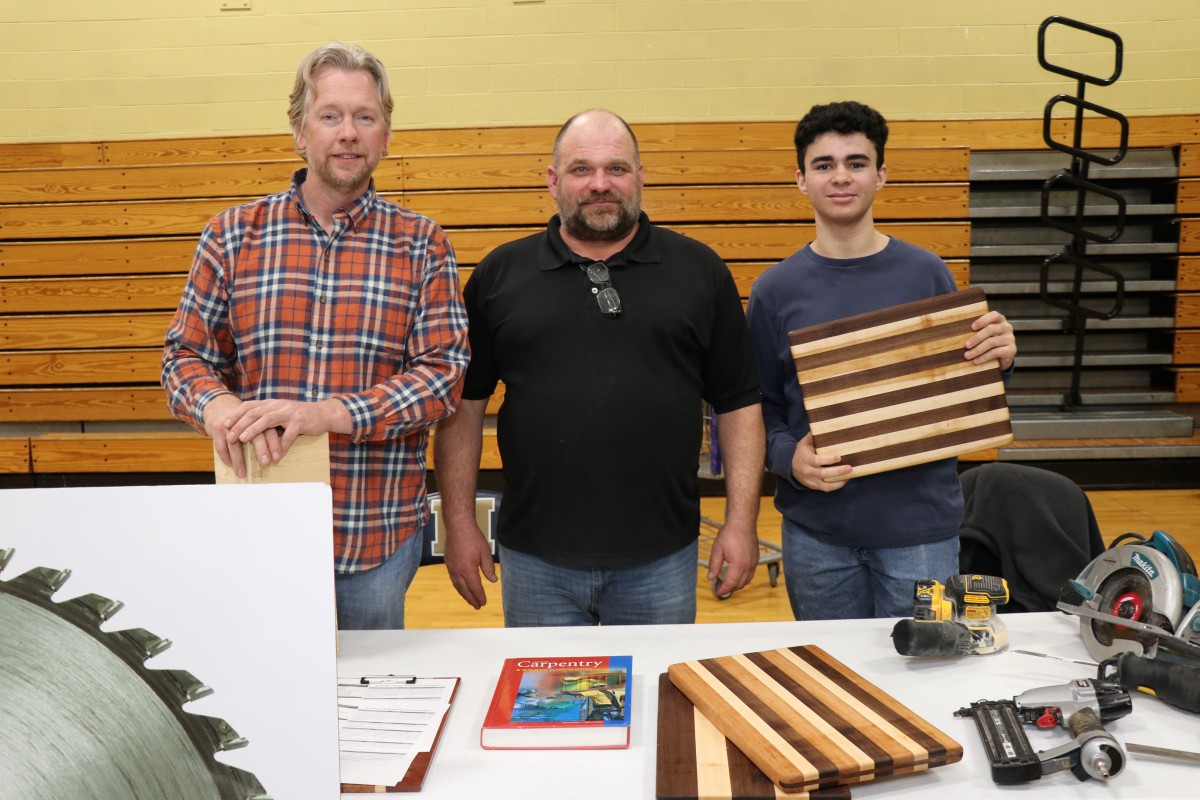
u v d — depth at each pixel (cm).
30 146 544
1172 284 548
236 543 97
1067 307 510
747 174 540
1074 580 147
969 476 226
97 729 93
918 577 194
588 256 189
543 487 186
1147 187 565
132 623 96
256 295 164
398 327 167
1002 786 112
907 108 544
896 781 114
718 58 542
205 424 146
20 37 545
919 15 538
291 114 166
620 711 126
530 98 547
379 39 545
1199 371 546
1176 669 128
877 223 547
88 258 547
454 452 199
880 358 173
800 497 203
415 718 128
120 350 549
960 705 132
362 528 165
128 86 547
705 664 138
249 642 97
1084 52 541
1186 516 459
